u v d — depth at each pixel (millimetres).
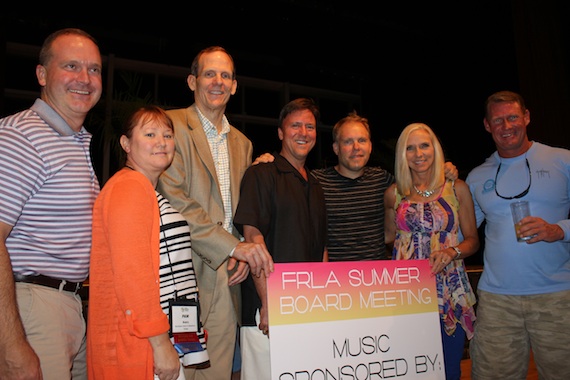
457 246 2066
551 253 2127
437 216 2150
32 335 1353
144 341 1304
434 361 1766
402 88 9523
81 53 1577
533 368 3324
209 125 2074
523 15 5676
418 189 2273
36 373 1267
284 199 1941
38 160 1384
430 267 1868
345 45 9094
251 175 1961
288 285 1607
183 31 8047
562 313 2080
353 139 2283
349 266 1703
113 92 8750
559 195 2203
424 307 1807
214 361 1830
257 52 9023
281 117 2209
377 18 8641
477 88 7770
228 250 1723
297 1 8047
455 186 2266
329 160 11078
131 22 7711
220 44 8547
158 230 1421
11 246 1361
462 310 2088
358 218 2291
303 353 1570
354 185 2352
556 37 5410
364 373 1639
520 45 5699
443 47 8422
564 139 5281
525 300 2156
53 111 1501
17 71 8430
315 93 11078
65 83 1539
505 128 2273
